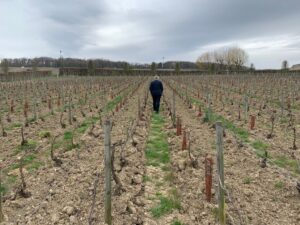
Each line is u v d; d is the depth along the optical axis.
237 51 112.38
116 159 9.61
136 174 8.56
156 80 18.83
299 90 28.19
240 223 5.68
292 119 15.64
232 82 38.97
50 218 6.32
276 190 7.52
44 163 9.59
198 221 6.13
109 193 5.77
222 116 17.36
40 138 12.47
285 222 6.17
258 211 6.55
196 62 120.69
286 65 79.88
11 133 13.32
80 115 18.11
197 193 7.24
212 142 11.88
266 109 19.58
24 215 6.55
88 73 82.00
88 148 10.95
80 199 7.05
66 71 84.06
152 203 7.00
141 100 25.88
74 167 9.08
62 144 11.62
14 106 21.58
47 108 20.89
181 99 26.14
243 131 13.43
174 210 6.62
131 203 6.78
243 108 20.11
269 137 12.27
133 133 12.71
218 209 6.04
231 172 8.67
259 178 8.20
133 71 89.69
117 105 20.41
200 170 8.79
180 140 11.84
